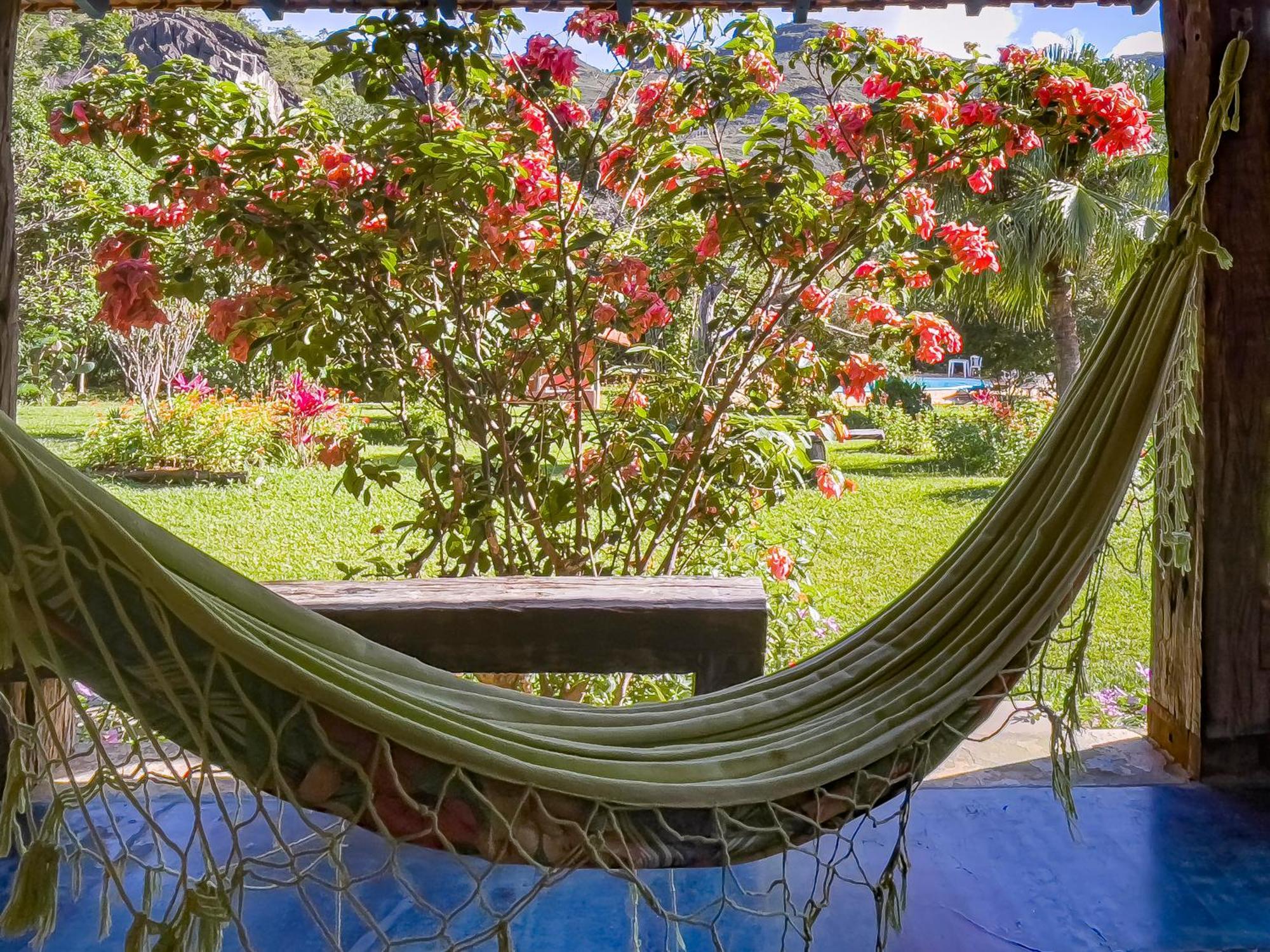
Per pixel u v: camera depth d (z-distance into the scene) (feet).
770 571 9.66
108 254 8.04
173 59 8.07
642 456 8.71
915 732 4.43
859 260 8.86
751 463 8.57
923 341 9.24
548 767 3.82
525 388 8.92
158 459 21.68
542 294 8.25
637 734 4.46
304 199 7.93
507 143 8.30
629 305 8.45
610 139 8.82
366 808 3.55
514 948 5.38
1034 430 22.52
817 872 4.24
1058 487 5.03
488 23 7.97
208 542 16.87
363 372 8.48
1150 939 5.48
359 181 7.98
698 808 3.95
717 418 8.66
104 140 8.00
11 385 6.83
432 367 8.91
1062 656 10.43
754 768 4.18
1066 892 5.95
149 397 22.49
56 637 3.28
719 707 4.82
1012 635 4.69
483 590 5.81
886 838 6.60
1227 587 7.29
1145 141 8.18
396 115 8.50
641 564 8.75
